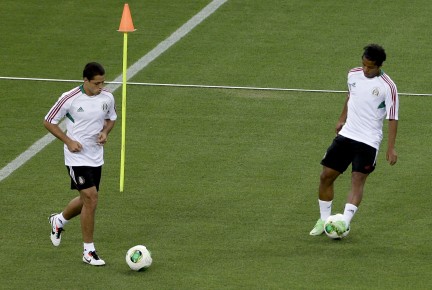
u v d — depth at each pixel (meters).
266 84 56.34
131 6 68.06
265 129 50.47
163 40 63.06
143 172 45.22
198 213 40.59
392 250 36.72
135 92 55.31
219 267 35.22
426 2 67.75
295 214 40.44
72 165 35.41
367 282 33.84
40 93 55.38
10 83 56.72
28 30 64.62
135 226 39.25
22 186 43.50
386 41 61.97
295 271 34.81
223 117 52.00
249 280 34.00
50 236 38.03
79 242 37.75
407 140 48.88
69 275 34.53
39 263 35.62
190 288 33.34
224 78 57.22
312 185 43.59
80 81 57.19
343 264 35.44
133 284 33.72
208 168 45.62
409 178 44.22
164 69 58.66
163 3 68.56
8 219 39.91
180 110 52.97
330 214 38.69
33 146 48.34
